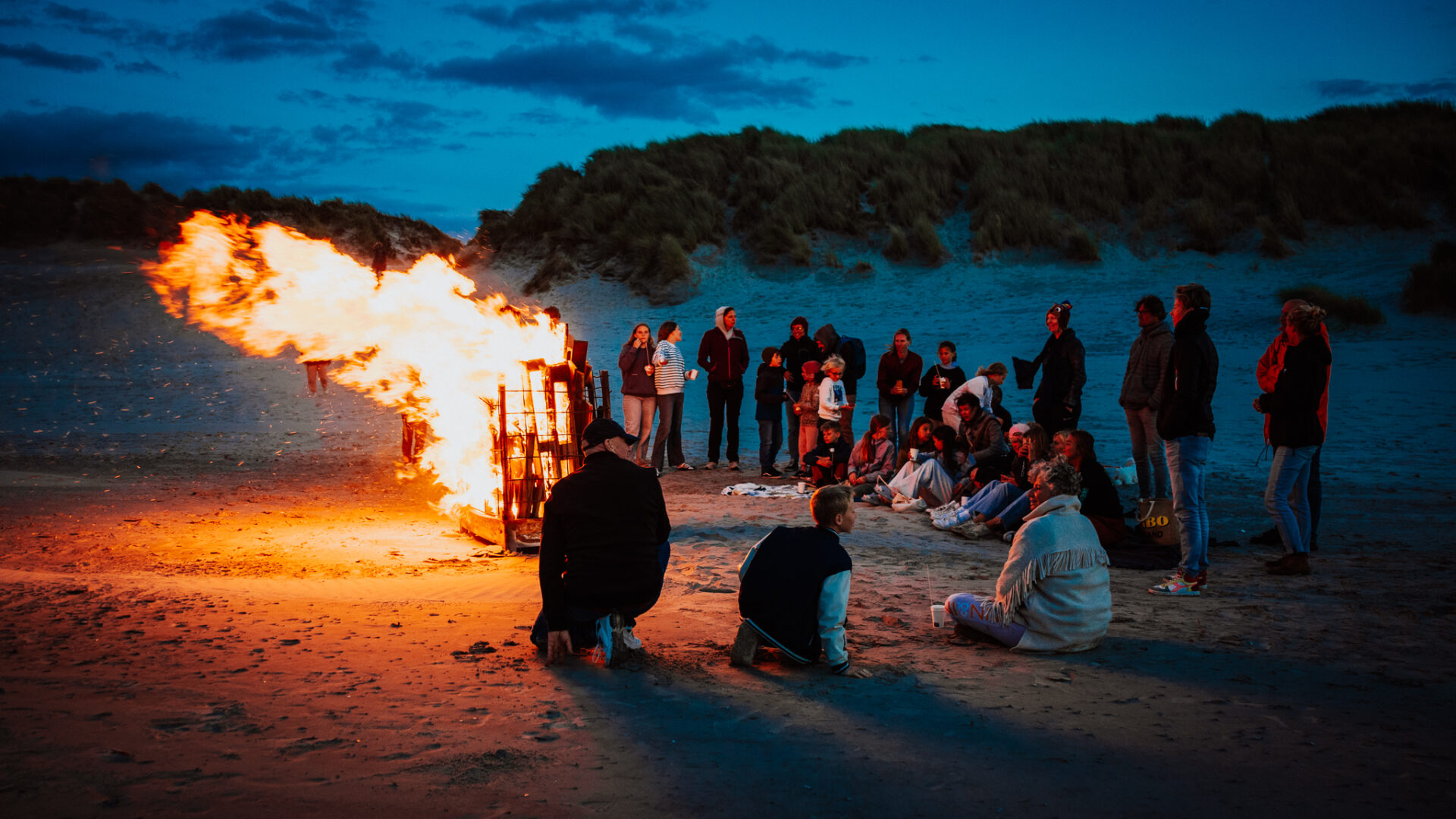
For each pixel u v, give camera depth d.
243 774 2.66
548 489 7.28
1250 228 29.08
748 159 34.69
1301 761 3.11
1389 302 22.19
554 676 3.92
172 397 17.45
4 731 2.82
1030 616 4.54
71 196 38.31
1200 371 5.89
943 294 26.69
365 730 3.11
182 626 4.37
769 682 3.99
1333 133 33.31
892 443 9.79
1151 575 6.57
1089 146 33.59
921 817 2.63
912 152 35.06
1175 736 3.36
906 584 6.14
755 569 4.21
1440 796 2.82
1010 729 3.41
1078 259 28.72
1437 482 9.67
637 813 2.59
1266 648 4.65
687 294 28.75
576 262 31.98
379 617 4.89
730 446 11.65
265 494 9.88
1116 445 12.30
